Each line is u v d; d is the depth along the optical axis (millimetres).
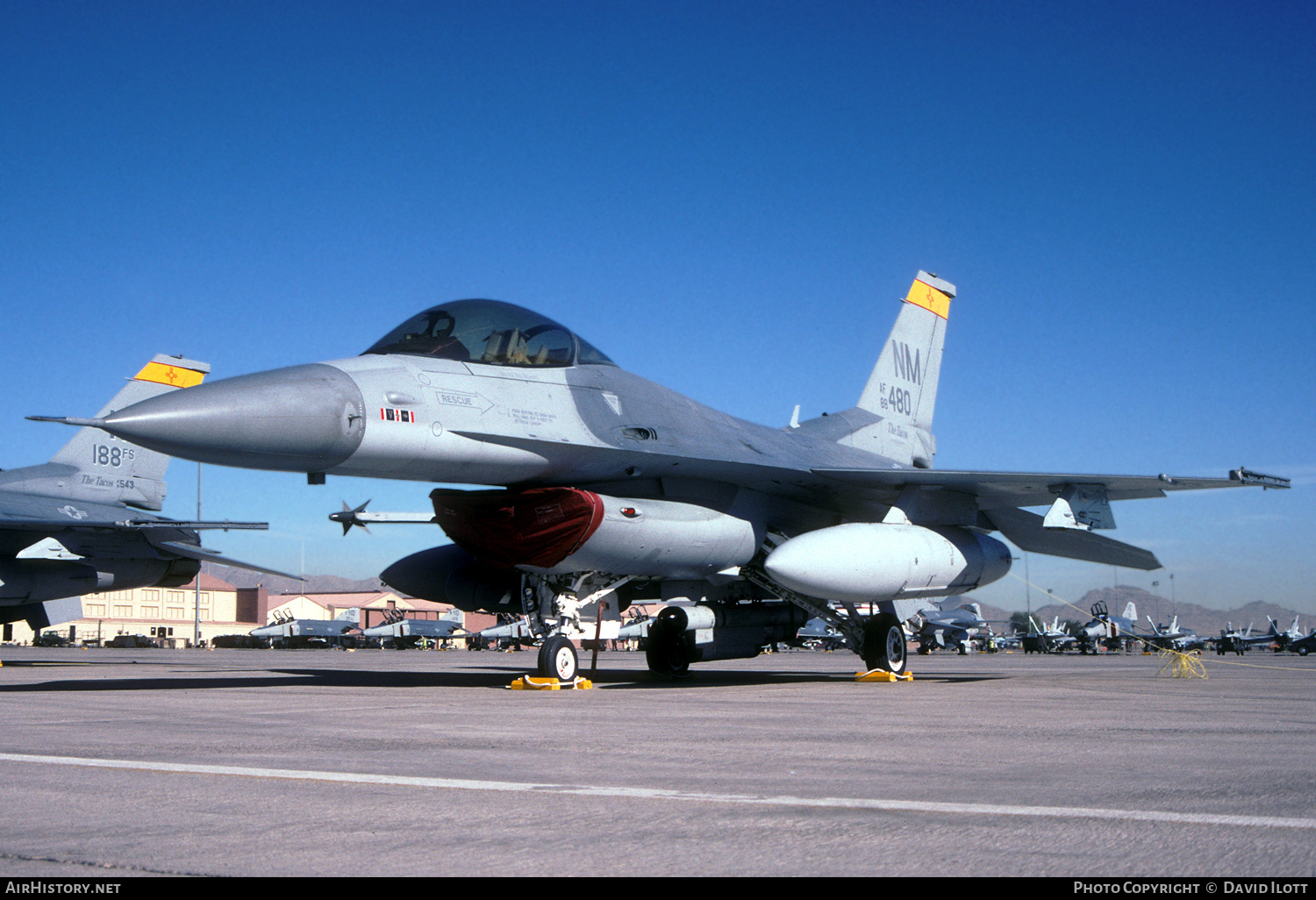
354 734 7254
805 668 26891
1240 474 12828
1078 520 13875
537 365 12359
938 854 3607
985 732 7516
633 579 13672
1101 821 4152
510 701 10453
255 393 10117
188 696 11062
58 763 5773
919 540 13992
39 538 20797
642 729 7641
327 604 109375
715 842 3799
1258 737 7230
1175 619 73062
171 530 21062
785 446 15227
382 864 3492
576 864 3490
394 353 11773
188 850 3682
